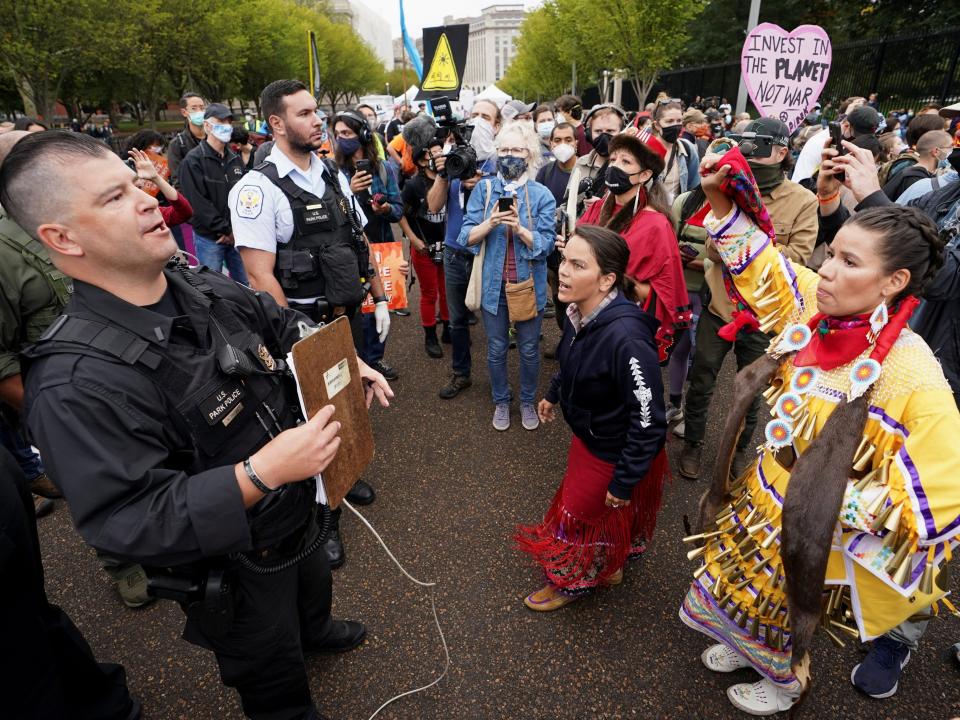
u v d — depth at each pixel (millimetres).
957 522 1171
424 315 4625
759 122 2836
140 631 2248
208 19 20625
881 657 1858
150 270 1192
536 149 3293
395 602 2342
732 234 1631
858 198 1618
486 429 3639
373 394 1753
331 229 2637
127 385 1104
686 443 3070
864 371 1266
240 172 5086
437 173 3715
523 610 2289
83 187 1069
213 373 1234
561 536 2186
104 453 1046
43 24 13727
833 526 1312
